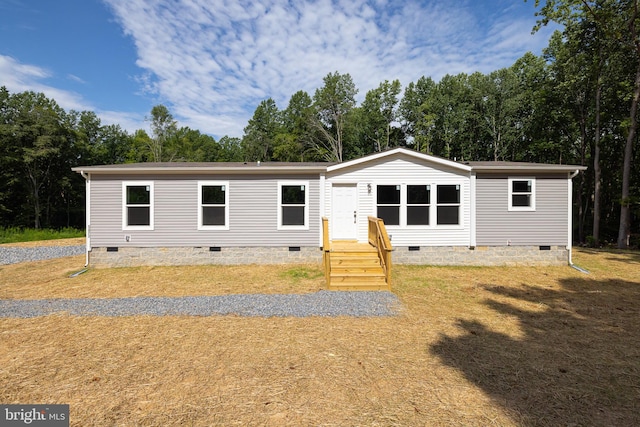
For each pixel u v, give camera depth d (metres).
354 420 2.95
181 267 10.32
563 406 3.17
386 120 34.12
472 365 4.02
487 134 29.34
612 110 19.00
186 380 3.64
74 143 30.69
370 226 10.41
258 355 4.27
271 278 8.90
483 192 10.84
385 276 7.96
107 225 10.52
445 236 10.86
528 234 10.81
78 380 3.63
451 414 3.04
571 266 10.55
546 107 22.02
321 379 3.67
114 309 6.19
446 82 32.81
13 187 26.44
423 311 6.21
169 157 36.38
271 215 10.77
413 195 10.96
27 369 3.88
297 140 34.47
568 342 4.75
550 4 16.62
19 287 8.16
